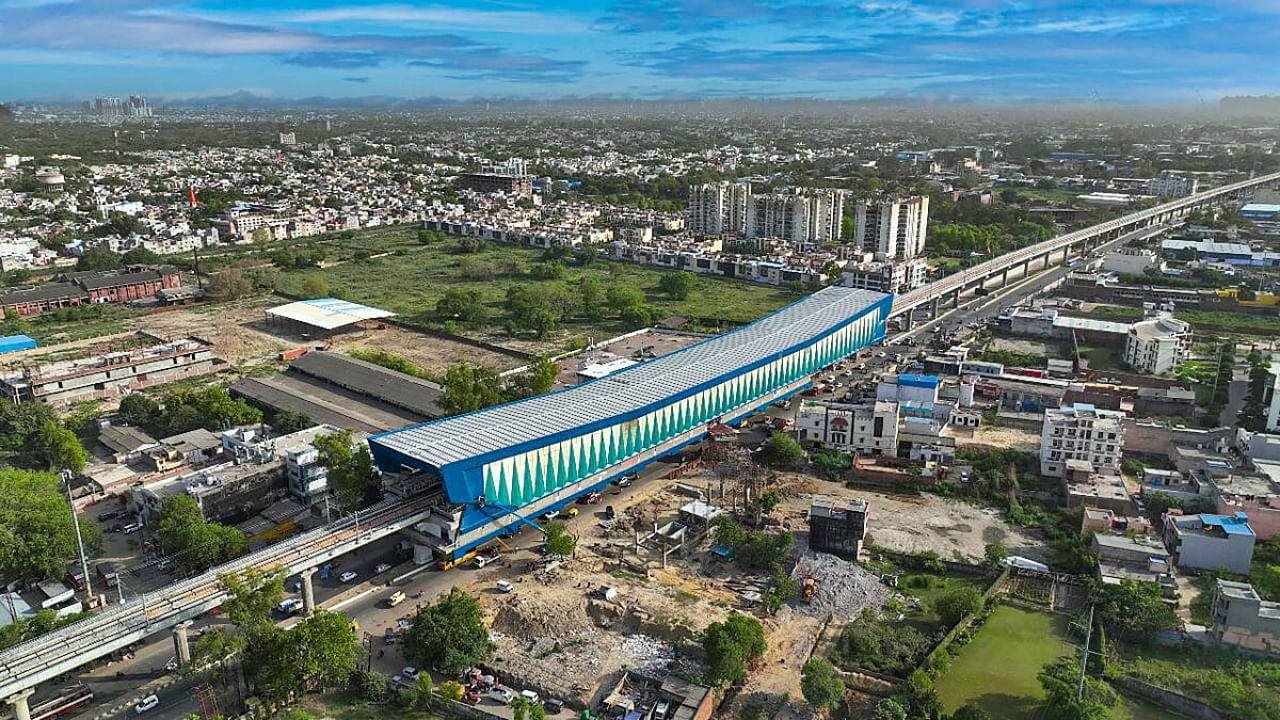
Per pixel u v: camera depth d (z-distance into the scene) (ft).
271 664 415.44
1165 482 652.48
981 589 528.63
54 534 526.16
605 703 424.87
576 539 589.32
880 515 625.41
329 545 509.76
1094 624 485.97
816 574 539.29
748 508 623.77
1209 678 428.15
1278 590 506.48
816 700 418.31
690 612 503.20
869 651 465.88
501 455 557.33
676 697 420.77
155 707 423.23
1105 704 419.33
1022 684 444.96
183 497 559.38
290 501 627.05
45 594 509.35
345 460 613.52
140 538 586.86
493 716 417.90
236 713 420.36
